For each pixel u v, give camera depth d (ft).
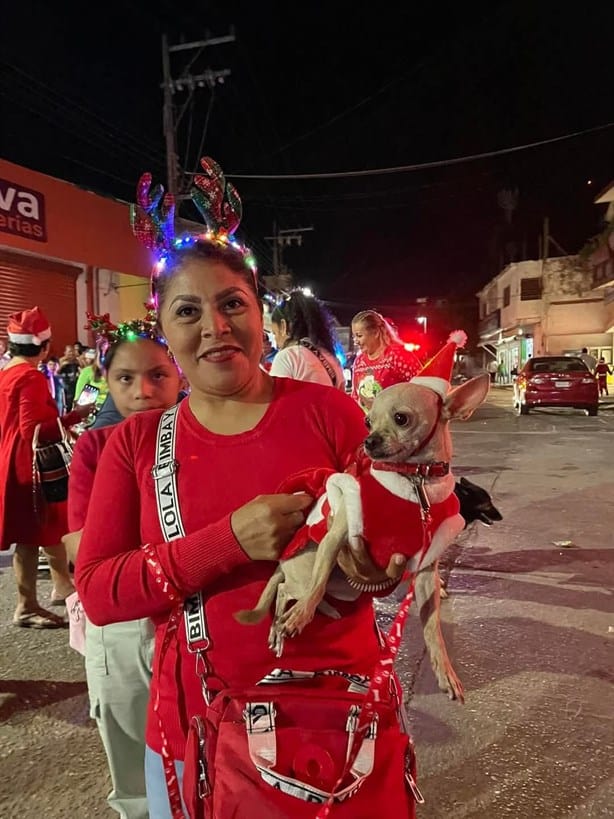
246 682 4.40
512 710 10.52
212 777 3.97
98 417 9.09
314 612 4.33
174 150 50.70
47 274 44.86
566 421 54.54
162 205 5.61
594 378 58.23
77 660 12.76
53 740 10.12
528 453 36.73
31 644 13.52
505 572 16.97
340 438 4.88
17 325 14.16
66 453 13.93
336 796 3.68
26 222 41.50
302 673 4.29
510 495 25.89
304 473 4.60
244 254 5.09
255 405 4.88
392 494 4.34
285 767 3.77
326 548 4.21
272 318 12.17
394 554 4.22
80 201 46.11
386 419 4.50
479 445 40.34
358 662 4.53
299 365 10.78
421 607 4.53
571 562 17.69
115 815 8.39
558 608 14.58
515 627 13.61
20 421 13.46
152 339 8.30
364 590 4.38
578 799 8.47
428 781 8.87
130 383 8.25
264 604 4.35
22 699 11.32
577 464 32.81
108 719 6.88
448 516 4.51
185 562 4.26
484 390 4.76
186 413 4.94
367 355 14.94
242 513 4.25
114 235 49.44
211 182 5.63
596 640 12.98
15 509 13.56
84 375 30.40
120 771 7.09
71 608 8.18
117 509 4.88
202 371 4.71
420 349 15.52
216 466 4.63
